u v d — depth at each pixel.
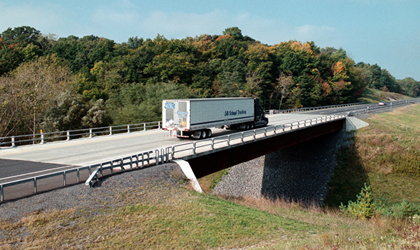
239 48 102.44
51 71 52.41
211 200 16.38
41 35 115.00
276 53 107.19
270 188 38.66
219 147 22.47
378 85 179.00
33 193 13.23
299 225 15.48
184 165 18.80
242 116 34.22
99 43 99.00
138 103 57.81
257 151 27.56
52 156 21.14
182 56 80.44
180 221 13.09
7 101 36.91
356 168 39.59
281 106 92.00
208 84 79.06
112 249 10.37
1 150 23.69
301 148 44.47
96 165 15.28
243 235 12.67
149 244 10.99
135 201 14.06
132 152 22.45
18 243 9.89
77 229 11.21
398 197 34.47
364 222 18.84
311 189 37.66
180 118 27.05
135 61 73.81
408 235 11.49
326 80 107.44
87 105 46.31
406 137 41.56
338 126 45.69
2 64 73.31
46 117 42.72
